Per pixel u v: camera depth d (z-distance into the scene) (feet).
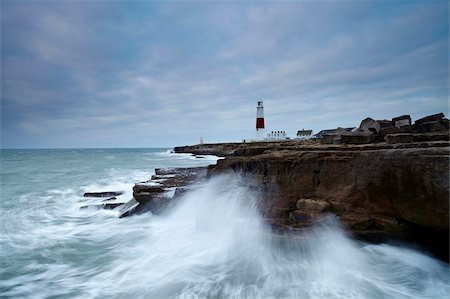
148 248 32.40
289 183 33.73
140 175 97.86
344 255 28.12
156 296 22.82
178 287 24.02
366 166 28.78
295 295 22.48
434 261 25.90
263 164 36.55
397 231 27.04
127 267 27.94
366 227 28.45
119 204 50.67
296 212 31.37
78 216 46.42
